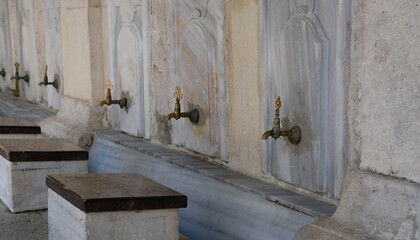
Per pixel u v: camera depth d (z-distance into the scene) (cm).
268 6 327
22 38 857
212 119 398
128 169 474
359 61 263
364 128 242
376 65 233
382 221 226
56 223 321
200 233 363
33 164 439
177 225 292
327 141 292
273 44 324
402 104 223
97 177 331
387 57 228
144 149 463
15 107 813
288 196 308
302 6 299
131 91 526
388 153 231
